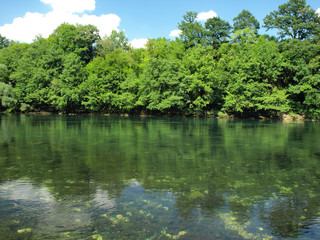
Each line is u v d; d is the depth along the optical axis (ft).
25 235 15.89
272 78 164.86
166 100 159.53
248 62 161.17
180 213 19.20
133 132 74.18
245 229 17.06
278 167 33.96
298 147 50.49
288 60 162.50
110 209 19.74
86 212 19.16
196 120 136.67
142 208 19.98
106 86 178.60
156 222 17.72
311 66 153.89
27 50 197.88
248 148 48.88
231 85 161.48
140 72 196.95
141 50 231.30
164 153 42.83
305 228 17.39
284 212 19.80
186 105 171.12
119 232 16.33
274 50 162.71
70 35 225.97
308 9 188.24
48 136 62.59
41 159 36.99
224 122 124.57
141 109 185.47
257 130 85.92
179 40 219.82
